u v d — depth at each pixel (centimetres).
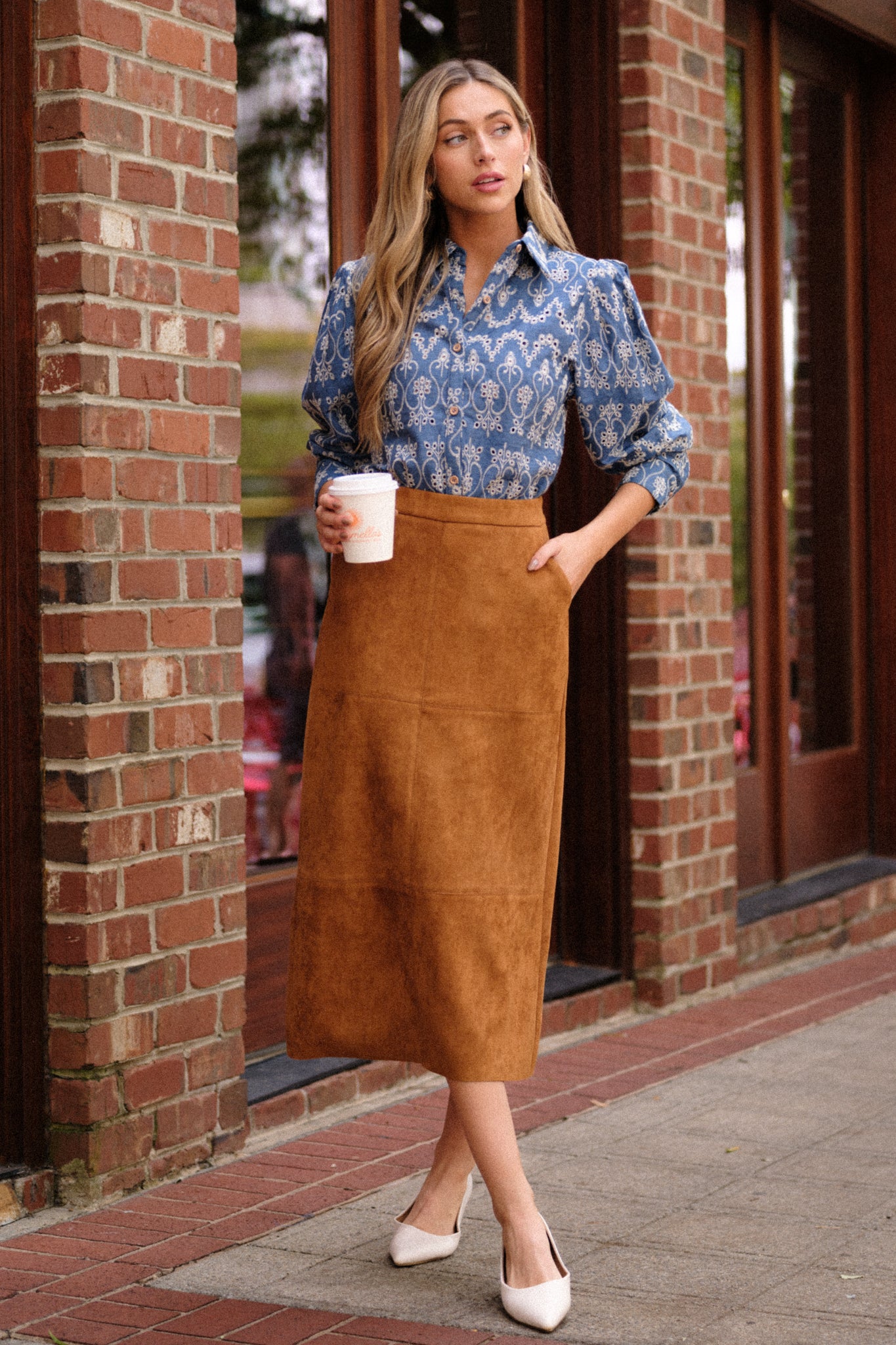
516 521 255
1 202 314
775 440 625
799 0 606
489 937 255
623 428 272
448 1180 287
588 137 495
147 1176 330
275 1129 372
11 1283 280
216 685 343
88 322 311
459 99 252
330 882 260
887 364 699
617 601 496
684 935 506
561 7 496
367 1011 262
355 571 258
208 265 340
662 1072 424
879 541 702
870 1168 340
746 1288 272
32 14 311
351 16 443
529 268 259
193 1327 259
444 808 253
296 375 440
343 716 257
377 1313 263
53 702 315
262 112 423
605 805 501
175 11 330
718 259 525
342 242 443
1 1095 321
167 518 331
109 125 315
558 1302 256
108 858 318
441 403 254
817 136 665
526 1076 262
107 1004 319
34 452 316
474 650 253
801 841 646
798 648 648
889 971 573
